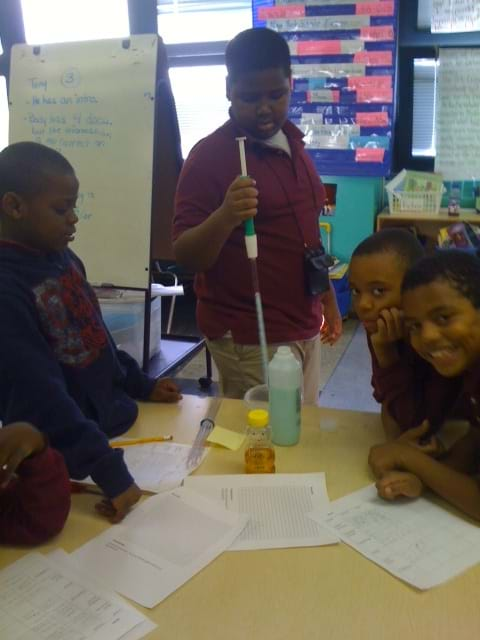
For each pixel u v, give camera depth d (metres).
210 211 1.63
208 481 1.18
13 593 0.91
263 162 1.64
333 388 3.13
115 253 2.73
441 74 3.69
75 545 1.02
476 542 0.99
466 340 0.99
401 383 1.25
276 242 1.67
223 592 0.90
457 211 3.68
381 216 3.76
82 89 2.75
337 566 0.95
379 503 1.10
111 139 2.70
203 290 1.74
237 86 1.54
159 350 3.17
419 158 4.00
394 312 1.18
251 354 1.72
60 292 1.26
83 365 1.29
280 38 1.56
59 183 1.19
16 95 2.85
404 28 3.78
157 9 4.02
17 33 4.18
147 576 0.94
